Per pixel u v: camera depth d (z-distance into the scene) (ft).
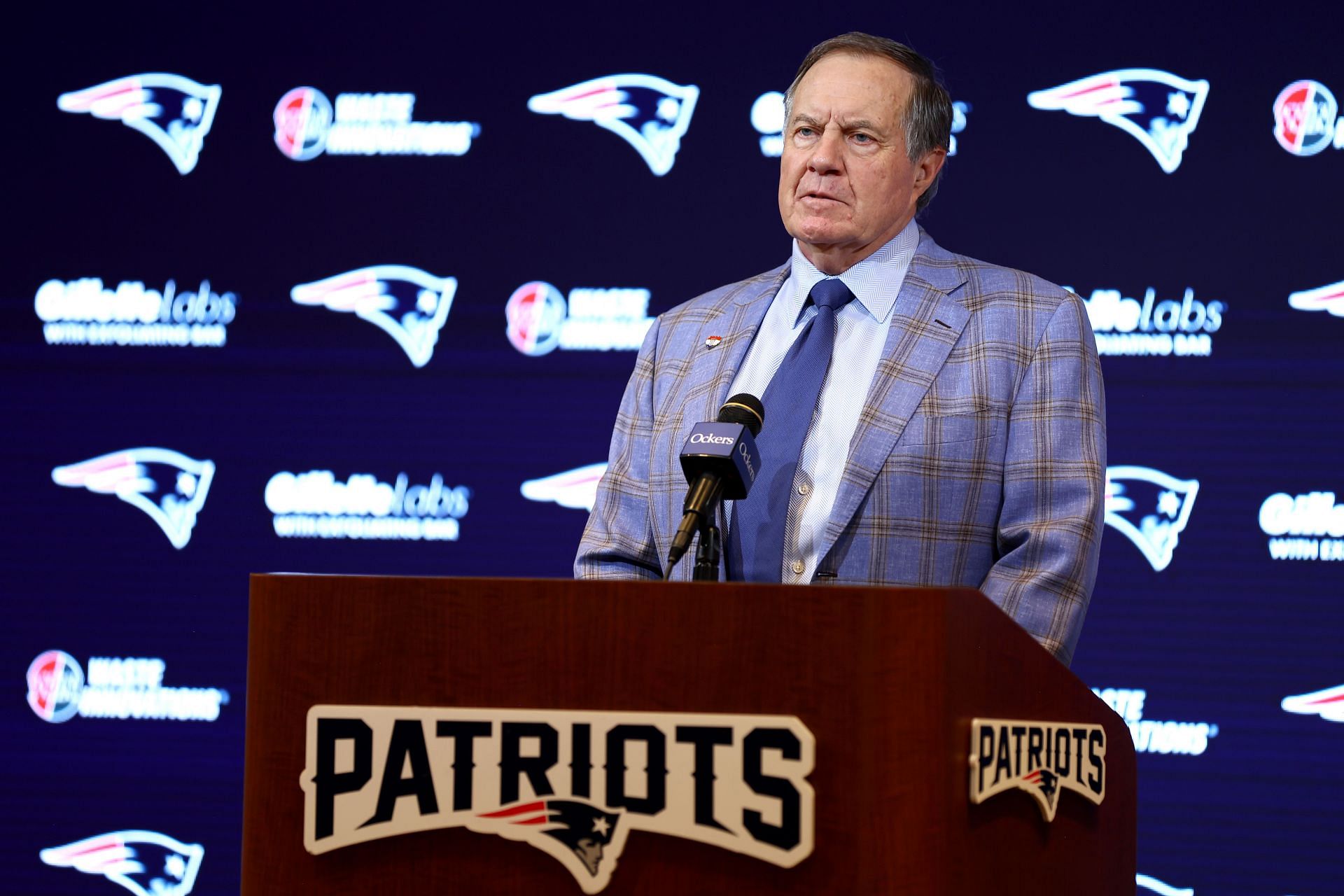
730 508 13.05
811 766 7.61
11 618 25.50
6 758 25.31
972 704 7.88
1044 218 24.27
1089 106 24.30
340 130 25.76
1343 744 23.08
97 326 25.76
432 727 8.04
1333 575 23.21
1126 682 23.58
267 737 8.28
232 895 24.95
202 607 25.29
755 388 13.84
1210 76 24.00
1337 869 22.97
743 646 7.80
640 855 7.79
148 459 25.52
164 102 26.04
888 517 12.60
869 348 13.55
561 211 25.30
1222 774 23.32
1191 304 23.76
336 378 25.36
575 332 25.11
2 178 26.05
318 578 8.34
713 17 25.32
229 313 25.59
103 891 25.16
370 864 8.08
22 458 25.64
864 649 7.64
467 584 8.16
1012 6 24.61
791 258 14.66
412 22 25.80
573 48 25.54
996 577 12.30
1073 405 12.95
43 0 26.45
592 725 7.88
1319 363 23.40
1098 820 9.93
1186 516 23.57
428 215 25.52
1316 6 23.85
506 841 7.97
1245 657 23.35
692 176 25.17
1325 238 23.54
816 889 7.57
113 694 25.31
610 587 7.98
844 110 13.50
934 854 7.43
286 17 26.00
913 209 14.52
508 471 24.99
